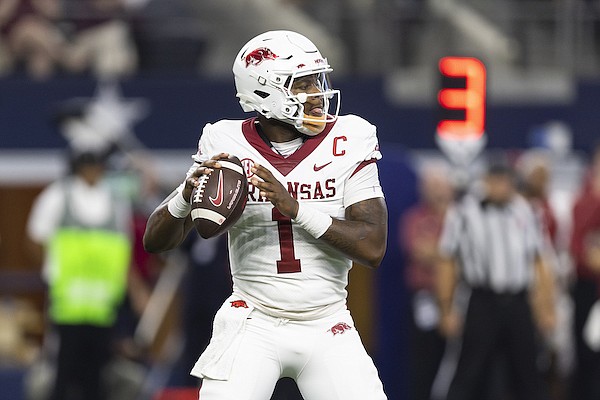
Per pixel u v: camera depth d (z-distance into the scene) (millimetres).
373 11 48125
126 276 38188
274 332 20859
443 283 37812
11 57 46062
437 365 39594
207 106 43594
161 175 43406
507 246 37125
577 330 40750
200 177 20375
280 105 20484
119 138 43312
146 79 43531
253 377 20797
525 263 37375
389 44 47844
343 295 21312
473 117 38656
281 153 20906
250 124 21109
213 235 20156
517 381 37625
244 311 20969
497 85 46469
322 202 20766
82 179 37812
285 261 20750
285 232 20719
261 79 20547
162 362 41250
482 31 48406
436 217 39562
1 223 45656
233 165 20359
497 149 44625
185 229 21578
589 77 45344
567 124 44750
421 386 39594
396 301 39531
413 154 44156
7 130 43375
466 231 37312
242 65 20828
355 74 45625
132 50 46844
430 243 39406
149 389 40594
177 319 41656
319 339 20875
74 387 37844
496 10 48844
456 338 38125
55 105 43375
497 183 37094
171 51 46938
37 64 45938
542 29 48500
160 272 42531
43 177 43344
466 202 37594
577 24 48406
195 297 35812
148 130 43531
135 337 40625
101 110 43406
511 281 37250
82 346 37688
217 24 48031
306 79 20656
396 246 39531
